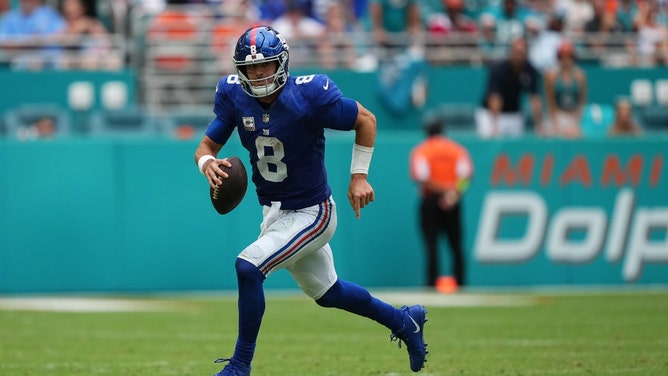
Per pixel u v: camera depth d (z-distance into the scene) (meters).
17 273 40.34
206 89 48.97
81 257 40.69
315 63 49.28
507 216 43.78
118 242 40.88
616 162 44.44
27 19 49.91
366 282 42.69
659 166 44.72
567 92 47.84
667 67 51.41
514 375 21.19
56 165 40.53
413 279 43.09
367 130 18.02
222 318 32.81
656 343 26.66
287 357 24.27
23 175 40.31
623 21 55.69
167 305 36.75
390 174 42.97
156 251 41.06
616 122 47.12
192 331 29.61
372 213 42.75
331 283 18.56
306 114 17.55
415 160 41.00
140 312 34.53
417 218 42.94
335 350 25.59
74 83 46.97
